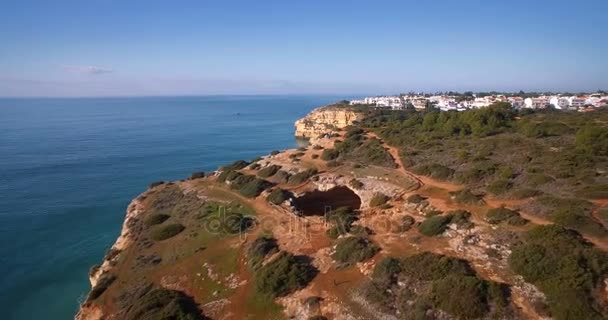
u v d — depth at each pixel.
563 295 23.62
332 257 35.25
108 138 169.00
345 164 65.50
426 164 55.72
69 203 76.75
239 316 30.92
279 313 30.19
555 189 38.12
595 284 24.03
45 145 146.25
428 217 38.69
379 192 51.28
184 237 45.00
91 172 103.69
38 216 69.31
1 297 44.28
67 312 41.59
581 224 30.17
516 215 34.19
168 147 147.75
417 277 28.94
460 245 32.22
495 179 44.34
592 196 34.78
